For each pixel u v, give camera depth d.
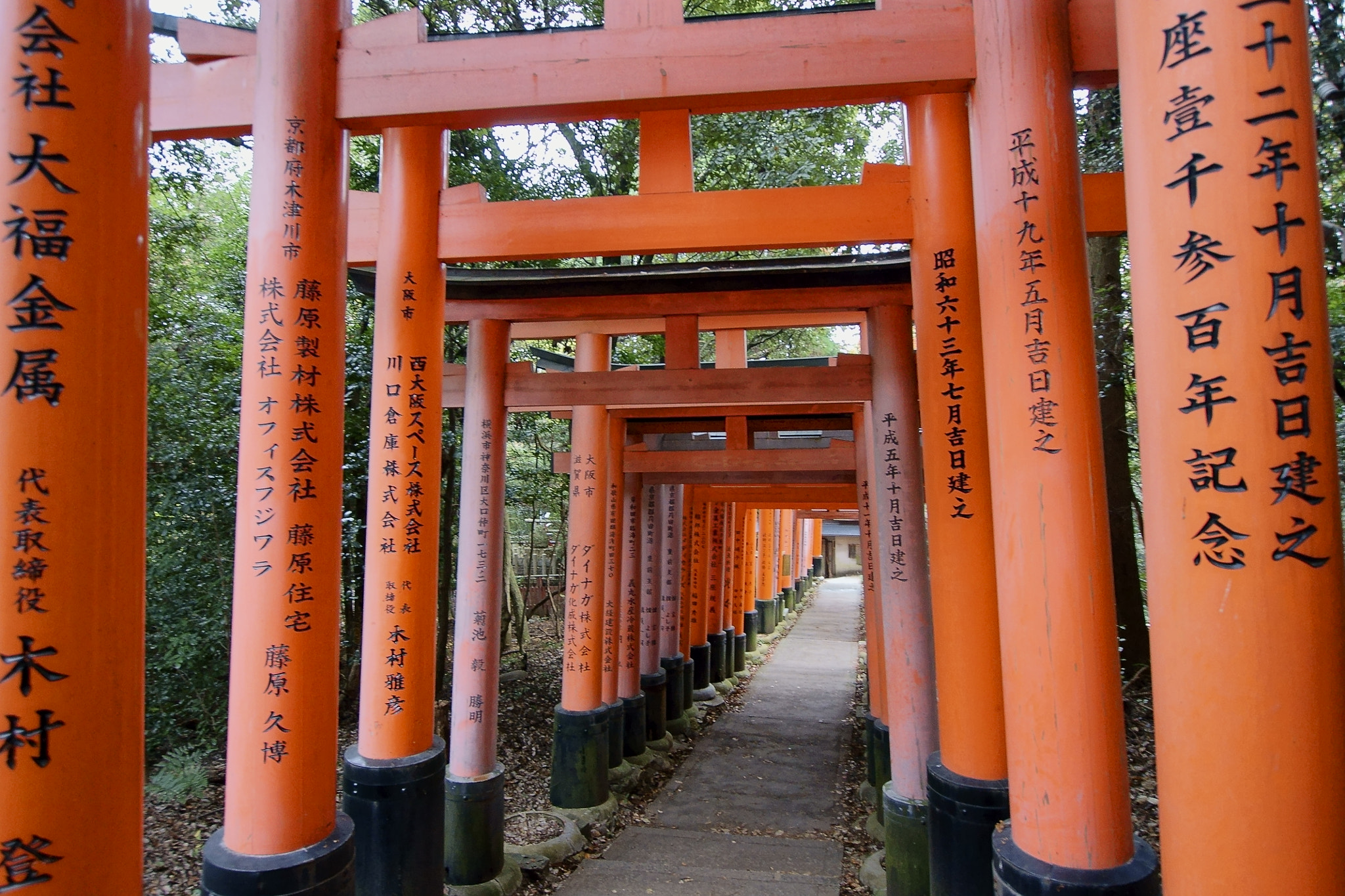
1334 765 2.29
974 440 4.65
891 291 7.10
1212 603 2.41
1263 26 2.45
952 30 4.46
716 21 4.64
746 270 7.00
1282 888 2.27
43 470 2.45
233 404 8.92
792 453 10.02
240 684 4.14
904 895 5.67
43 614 2.43
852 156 13.27
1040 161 3.78
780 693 16.28
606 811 8.95
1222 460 2.43
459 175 10.85
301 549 4.22
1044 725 3.54
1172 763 2.49
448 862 6.69
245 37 4.86
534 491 16.06
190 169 9.44
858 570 42.38
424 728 5.52
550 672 15.05
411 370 5.56
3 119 2.50
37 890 2.38
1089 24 4.02
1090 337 3.73
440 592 12.50
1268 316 2.40
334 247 4.51
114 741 2.55
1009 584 3.72
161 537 8.56
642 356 15.44
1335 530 2.34
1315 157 2.46
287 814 4.05
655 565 12.30
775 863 7.78
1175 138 2.55
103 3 2.60
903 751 5.95
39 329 2.47
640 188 5.48
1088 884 3.34
